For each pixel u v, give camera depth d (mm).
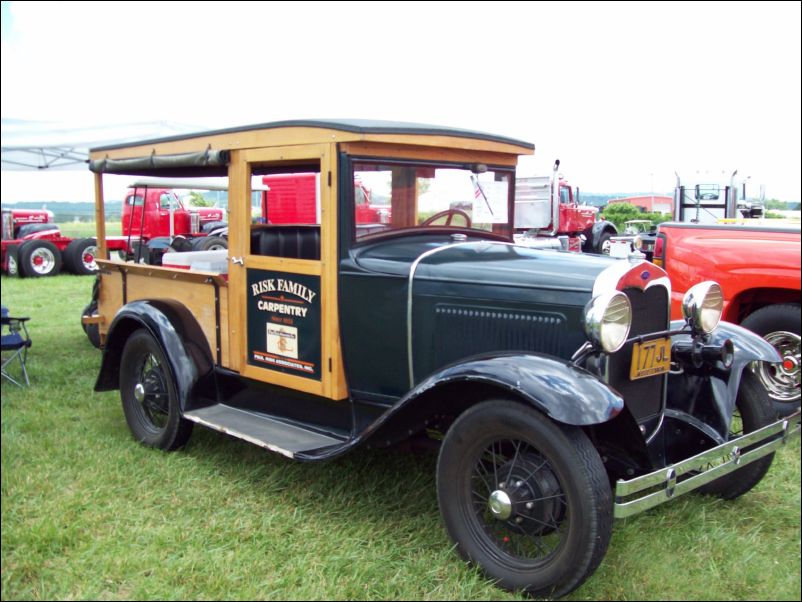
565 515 2771
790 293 5367
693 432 3391
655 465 3328
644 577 2945
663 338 3236
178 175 4617
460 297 3219
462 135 3750
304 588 2832
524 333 3084
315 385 3652
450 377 2844
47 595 2807
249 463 4090
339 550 3107
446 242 3789
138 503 3582
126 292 5074
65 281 13391
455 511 2977
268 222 4387
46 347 7176
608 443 2945
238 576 2914
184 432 4211
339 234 3465
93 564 3020
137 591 2812
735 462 3031
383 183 3590
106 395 5469
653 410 3318
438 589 2832
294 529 3305
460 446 2926
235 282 4027
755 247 5293
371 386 3545
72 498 3592
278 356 3832
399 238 3701
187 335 4309
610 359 2990
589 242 15914
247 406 4199
